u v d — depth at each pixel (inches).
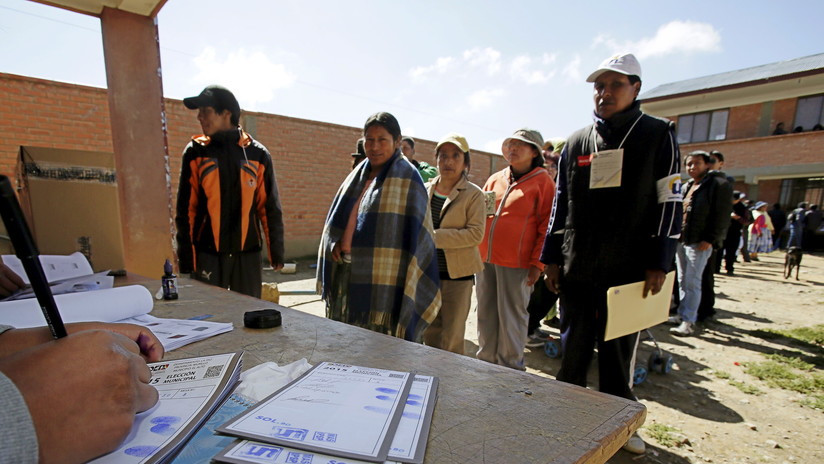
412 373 27.9
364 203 76.3
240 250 90.4
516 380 28.0
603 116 67.6
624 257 66.4
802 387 97.7
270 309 45.9
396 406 22.4
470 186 90.2
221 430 19.0
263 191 96.1
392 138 77.1
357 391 24.2
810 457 70.7
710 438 76.4
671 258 64.1
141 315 43.1
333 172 287.6
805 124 487.8
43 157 55.2
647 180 64.5
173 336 35.5
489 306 102.4
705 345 129.3
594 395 25.9
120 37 102.8
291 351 33.1
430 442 19.8
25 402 14.6
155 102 108.8
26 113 172.9
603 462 20.6
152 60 107.7
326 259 81.4
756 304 187.5
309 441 18.3
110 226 61.6
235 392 24.4
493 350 103.2
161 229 111.7
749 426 80.4
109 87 102.7
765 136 506.3
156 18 107.1
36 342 21.1
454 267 88.5
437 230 88.3
